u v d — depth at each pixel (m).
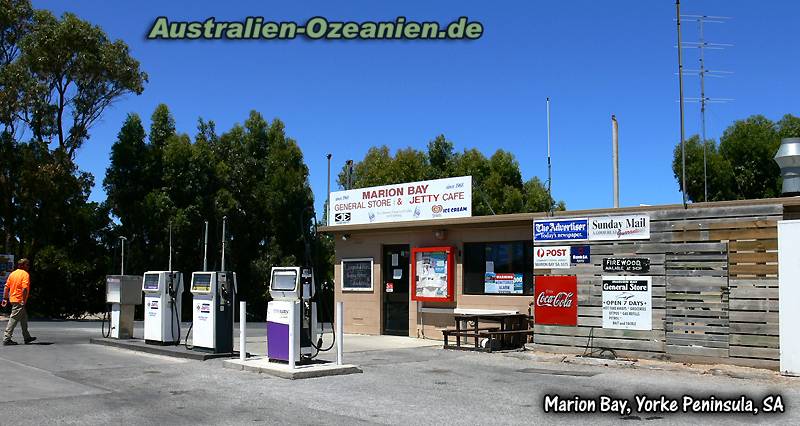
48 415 8.46
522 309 16.81
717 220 13.09
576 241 14.82
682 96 13.87
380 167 48.69
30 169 30.23
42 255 32.12
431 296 18.36
